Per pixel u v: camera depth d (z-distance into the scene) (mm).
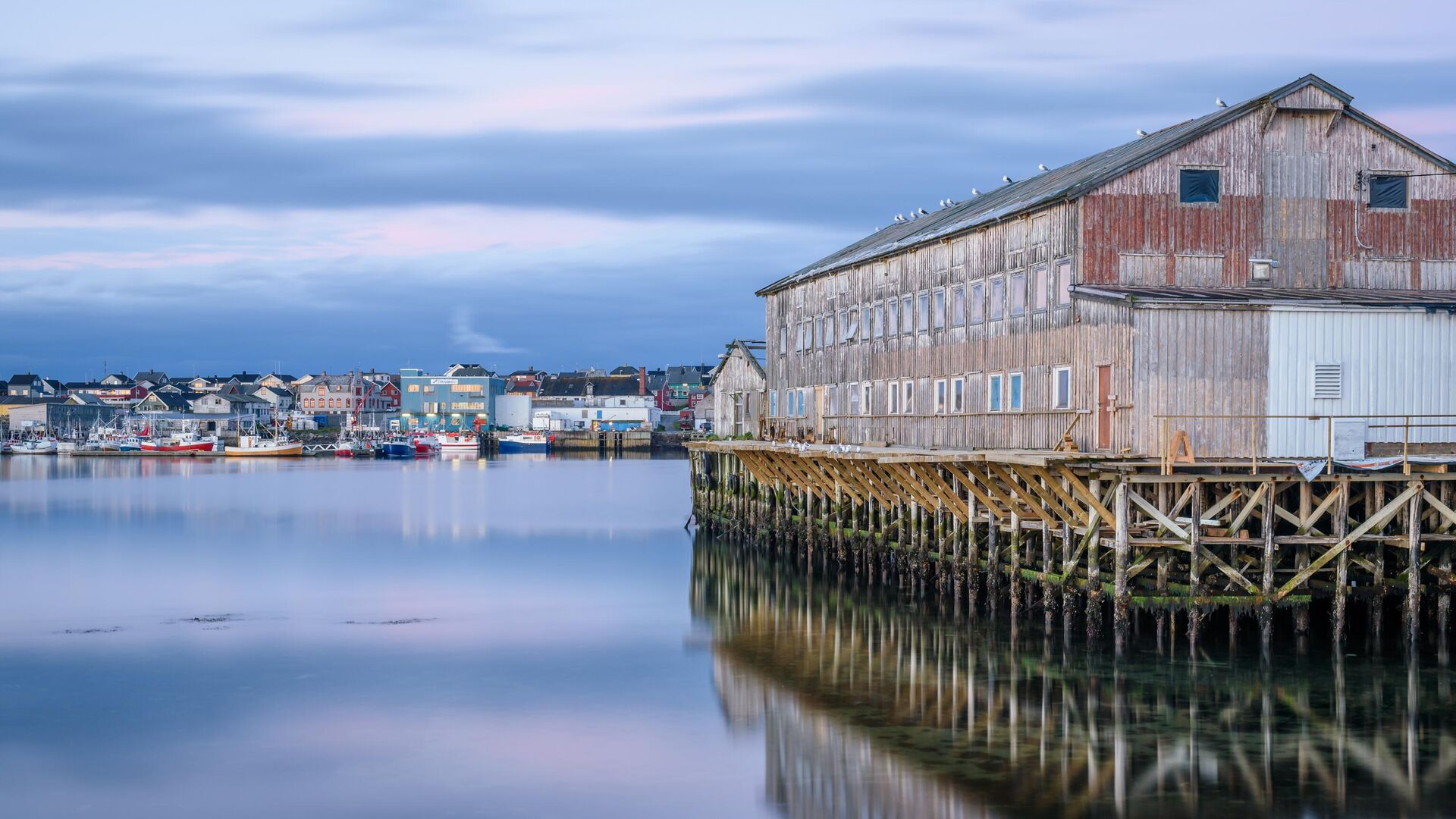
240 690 29562
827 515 49531
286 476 122875
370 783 22844
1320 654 30547
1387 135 37188
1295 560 32594
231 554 55781
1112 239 35781
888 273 49344
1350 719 25641
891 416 48500
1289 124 36781
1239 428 32344
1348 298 33250
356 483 110938
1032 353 38000
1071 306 35719
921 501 39500
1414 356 32688
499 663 32406
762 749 24484
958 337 43219
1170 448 32188
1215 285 36281
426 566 51812
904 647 33312
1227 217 36406
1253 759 23281
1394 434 32375
